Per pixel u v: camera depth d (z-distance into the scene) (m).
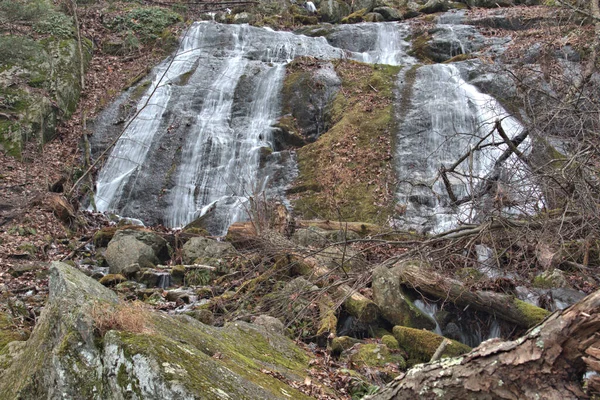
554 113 7.04
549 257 6.16
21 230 11.07
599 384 2.27
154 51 19.70
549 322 2.36
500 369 2.44
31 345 3.53
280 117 16.22
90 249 11.30
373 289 7.55
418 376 2.73
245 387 3.04
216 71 18.30
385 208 12.09
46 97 15.65
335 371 5.62
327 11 22.92
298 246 8.40
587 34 13.14
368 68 17.48
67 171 14.11
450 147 13.55
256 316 7.14
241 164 14.74
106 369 2.96
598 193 6.17
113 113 16.70
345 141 14.33
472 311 7.35
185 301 8.43
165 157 15.12
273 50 19.58
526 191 6.54
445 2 22.14
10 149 14.08
